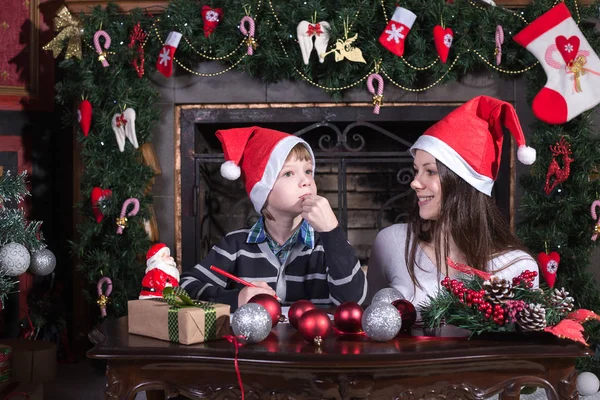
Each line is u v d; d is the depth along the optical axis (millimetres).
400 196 3402
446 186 1573
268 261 1675
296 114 3193
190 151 3229
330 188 3553
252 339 1122
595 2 2967
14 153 3393
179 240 3240
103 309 2992
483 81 3141
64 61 3062
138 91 3043
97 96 3012
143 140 3059
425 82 3145
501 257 1595
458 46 2967
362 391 1045
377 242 1781
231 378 1082
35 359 2480
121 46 2992
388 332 1129
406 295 1646
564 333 1098
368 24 2924
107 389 1109
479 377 1090
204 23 2977
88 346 3283
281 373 1058
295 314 1240
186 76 3188
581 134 2887
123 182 2992
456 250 1614
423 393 1069
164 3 3049
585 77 2840
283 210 1624
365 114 3178
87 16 3000
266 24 2947
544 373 1104
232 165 1687
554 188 2949
